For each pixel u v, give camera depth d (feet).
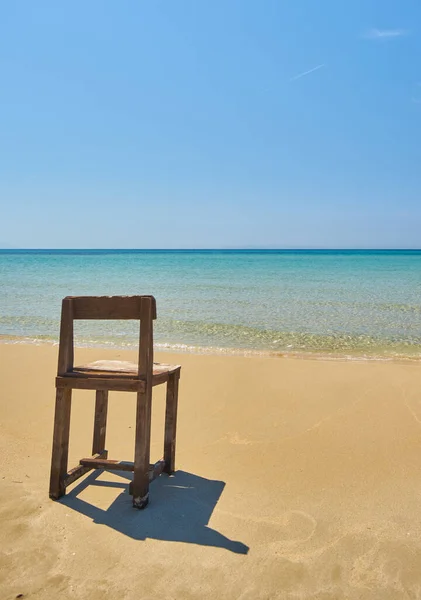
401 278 107.86
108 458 14.42
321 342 35.17
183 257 323.98
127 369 12.62
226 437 16.47
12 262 218.38
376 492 12.49
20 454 14.49
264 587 8.67
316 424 17.69
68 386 11.70
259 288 80.02
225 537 10.27
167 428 13.56
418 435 16.52
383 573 9.11
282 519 11.08
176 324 42.78
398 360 29.04
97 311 11.93
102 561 9.32
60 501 11.68
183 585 8.68
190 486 12.77
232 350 32.24
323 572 9.13
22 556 9.43
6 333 38.63
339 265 186.70
